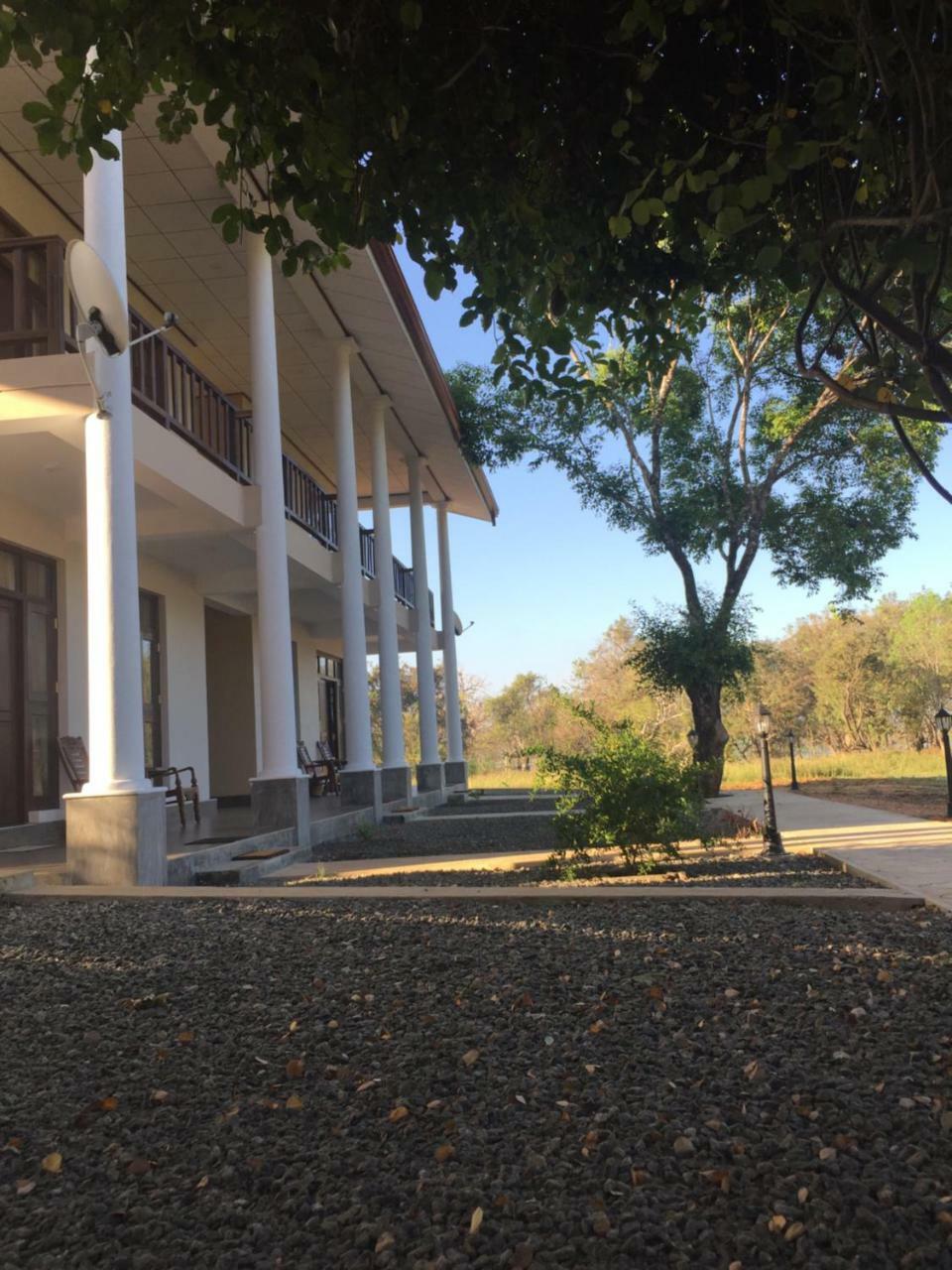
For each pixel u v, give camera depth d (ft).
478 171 9.78
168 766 45.06
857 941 16.07
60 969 15.40
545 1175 8.38
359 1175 8.64
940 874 24.32
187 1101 10.37
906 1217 7.45
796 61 8.89
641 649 67.92
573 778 29.07
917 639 155.33
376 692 163.84
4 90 28.40
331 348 47.60
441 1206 7.93
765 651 72.69
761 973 14.07
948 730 43.19
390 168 9.52
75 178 33.24
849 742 158.81
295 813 34.71
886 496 67.41
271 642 35.14
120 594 24.45
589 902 20.36
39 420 24.43
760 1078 10.20
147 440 27.89
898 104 8.38
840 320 10.03
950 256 8.82
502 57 8.97
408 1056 11.27
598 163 9.72
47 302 24.23
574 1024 12.17
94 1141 9.53
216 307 42.91
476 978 14.06
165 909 20.24
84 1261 7.49
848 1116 9.21
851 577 67.82
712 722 65.00
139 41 8.84
